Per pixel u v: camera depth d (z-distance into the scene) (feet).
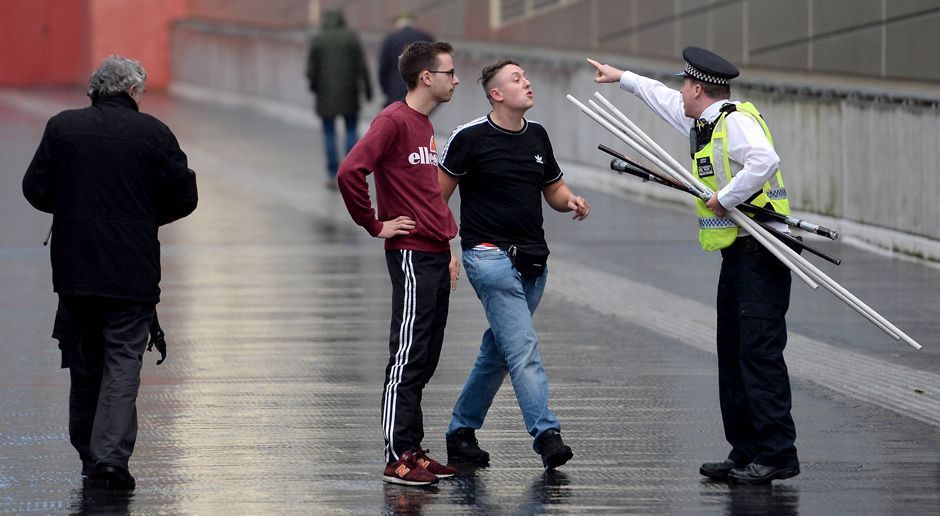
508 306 76.79
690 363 105.40
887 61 161.38
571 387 97.66
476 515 68.85
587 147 220.23
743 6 192.44
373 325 119.96
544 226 180.45
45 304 129.29
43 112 348.59
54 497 71.87
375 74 298.56
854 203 161.48
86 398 75.72
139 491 72.95
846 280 139.03
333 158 222.89
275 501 71.15
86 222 73.46
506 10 266.57
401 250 74.79
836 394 95.04
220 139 292.61
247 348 110.32
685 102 76.02
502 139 76.79
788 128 173.88
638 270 147.54
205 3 444.96
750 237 74.18
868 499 71.67
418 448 75.97
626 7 225.76
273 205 201.98
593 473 76.64
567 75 224.53
